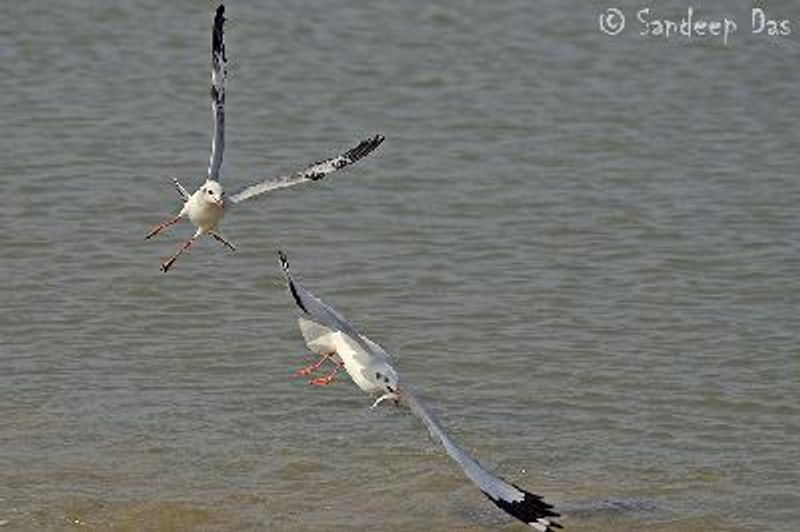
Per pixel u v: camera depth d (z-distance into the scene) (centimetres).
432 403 1630
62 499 1372
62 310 1866
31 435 1511
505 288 1984
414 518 1356
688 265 2070
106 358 1725
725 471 1469
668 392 1662
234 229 2173
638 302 1938
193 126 2622
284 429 1548
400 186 2372
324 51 3014
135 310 1875
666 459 1496
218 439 1518
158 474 1434
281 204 2280
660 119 2709
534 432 1557
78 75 2845
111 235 2131
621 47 3070
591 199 2325
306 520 1348
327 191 2342
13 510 1350
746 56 3027
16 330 1798
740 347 1791
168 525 1333
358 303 1930
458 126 2661
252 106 2728
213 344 1775
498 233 2186
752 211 2278
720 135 2634
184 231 2156
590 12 3247
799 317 1888
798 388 1672
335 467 1460
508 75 2930
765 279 2019
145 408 1588
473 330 1842
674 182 2411
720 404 1631
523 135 2622
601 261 2086
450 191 2355
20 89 2759
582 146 2569
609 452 1513
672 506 1393
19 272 1988
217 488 1409
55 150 2469
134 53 2967
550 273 2041
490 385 1683
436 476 1442
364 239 2155
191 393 1634
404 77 2894
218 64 1240
